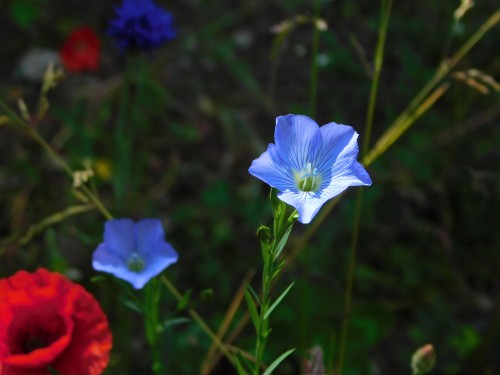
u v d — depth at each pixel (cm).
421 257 41
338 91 48
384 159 43
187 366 35
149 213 41
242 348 35
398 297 40
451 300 40
